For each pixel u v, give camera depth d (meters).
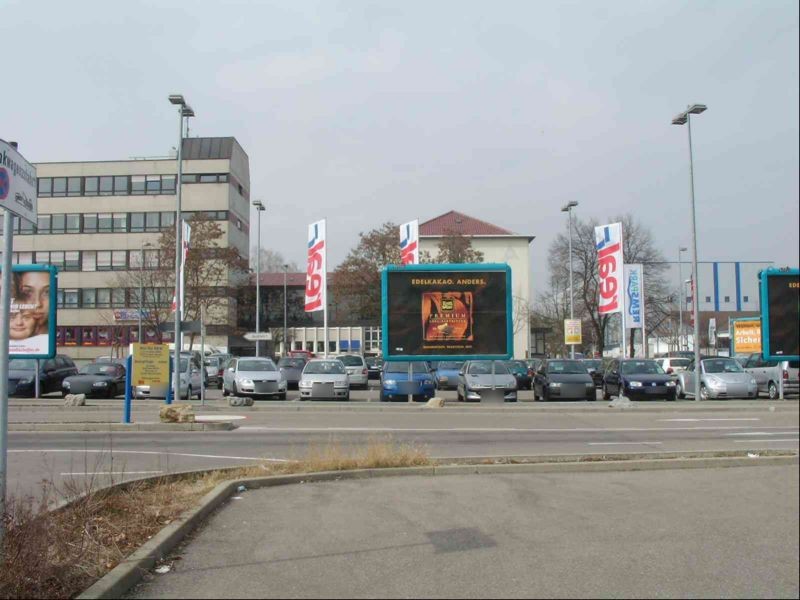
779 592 5.66
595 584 5.84
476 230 75.94
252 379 26.98
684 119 27.92
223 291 61.34
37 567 5.38
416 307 24.84
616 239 32.59
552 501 8.84
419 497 9.07
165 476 9.74
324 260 33.44
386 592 5.63
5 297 5.92
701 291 42.00
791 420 19.95
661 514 8.15
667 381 26.28
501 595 5.59
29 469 11.06
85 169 68.00
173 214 67.12
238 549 6.78
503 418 20.58
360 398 28.53
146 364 19.17
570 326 40.50
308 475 10.17
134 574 5.79
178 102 26.89
